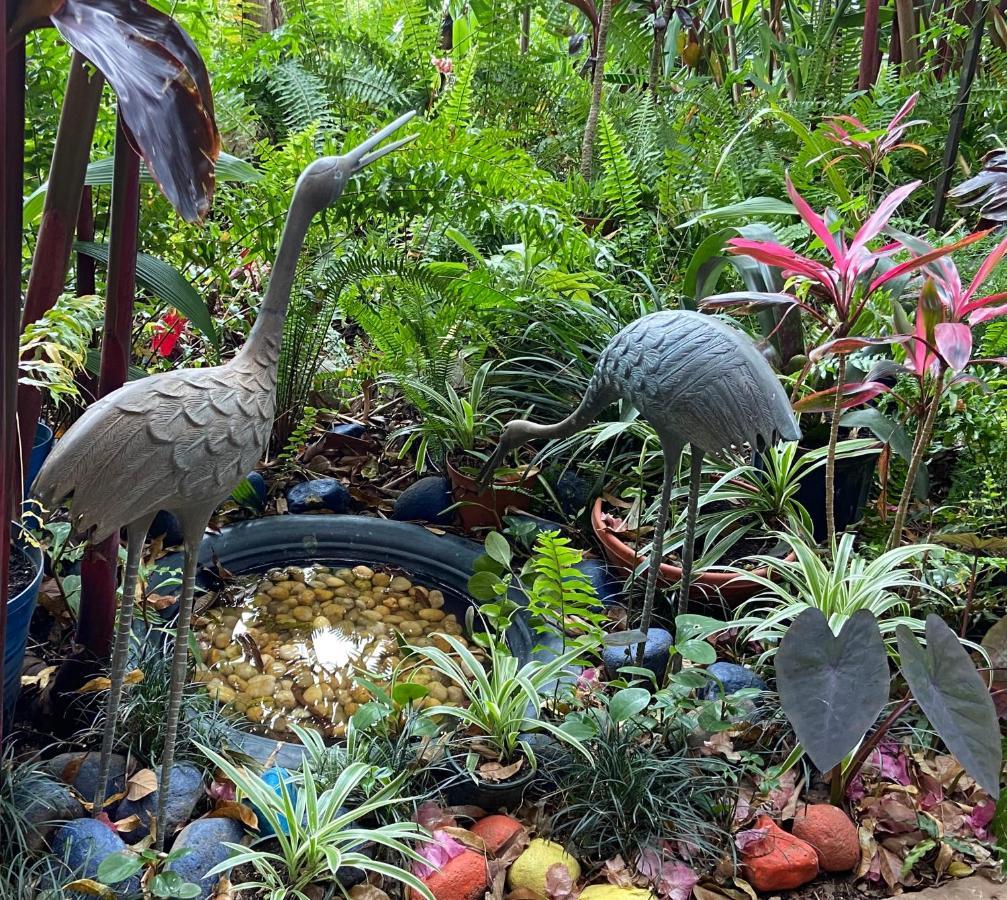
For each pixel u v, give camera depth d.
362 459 2.84
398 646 2.12
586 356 2.82
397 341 2.65
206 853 1.44
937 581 2.18
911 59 4.36
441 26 4.92
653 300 3.03
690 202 3.45
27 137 2.06
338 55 3.80
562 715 1.83
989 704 1.37
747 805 1.69
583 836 1.62
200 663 1.98
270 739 1.77
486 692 1.74
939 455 2.75
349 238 2.67
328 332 2.96
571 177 3.75
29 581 1.65
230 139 3.06
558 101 4.49
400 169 2.43
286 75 3.39
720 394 1.54
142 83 1.04
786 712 1.37
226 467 1.22
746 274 2.55
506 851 1.59
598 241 3.16
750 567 2.28
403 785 1.62
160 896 1.31
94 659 1.76
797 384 2.13
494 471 2.37
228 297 2.88
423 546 2.42
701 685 1.65
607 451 2.72
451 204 2.59
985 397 2.46
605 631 2.17
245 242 2.59
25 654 1.80
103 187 2.17
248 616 2.18
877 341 1.76
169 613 2.03
